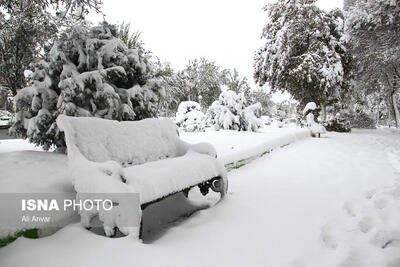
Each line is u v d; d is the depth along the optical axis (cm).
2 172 234
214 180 321
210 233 232
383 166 508
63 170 264
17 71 738
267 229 241
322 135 1222
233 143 679
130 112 420
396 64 1591
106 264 167
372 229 243
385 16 1151
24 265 159
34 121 357
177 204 318
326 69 1575
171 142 352
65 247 179
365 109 3212
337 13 1794
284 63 1681
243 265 184
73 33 415
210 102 3200
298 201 319
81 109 377
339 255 199
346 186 379
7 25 645
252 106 1060
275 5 1864
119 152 281
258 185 396
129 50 468
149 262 174
